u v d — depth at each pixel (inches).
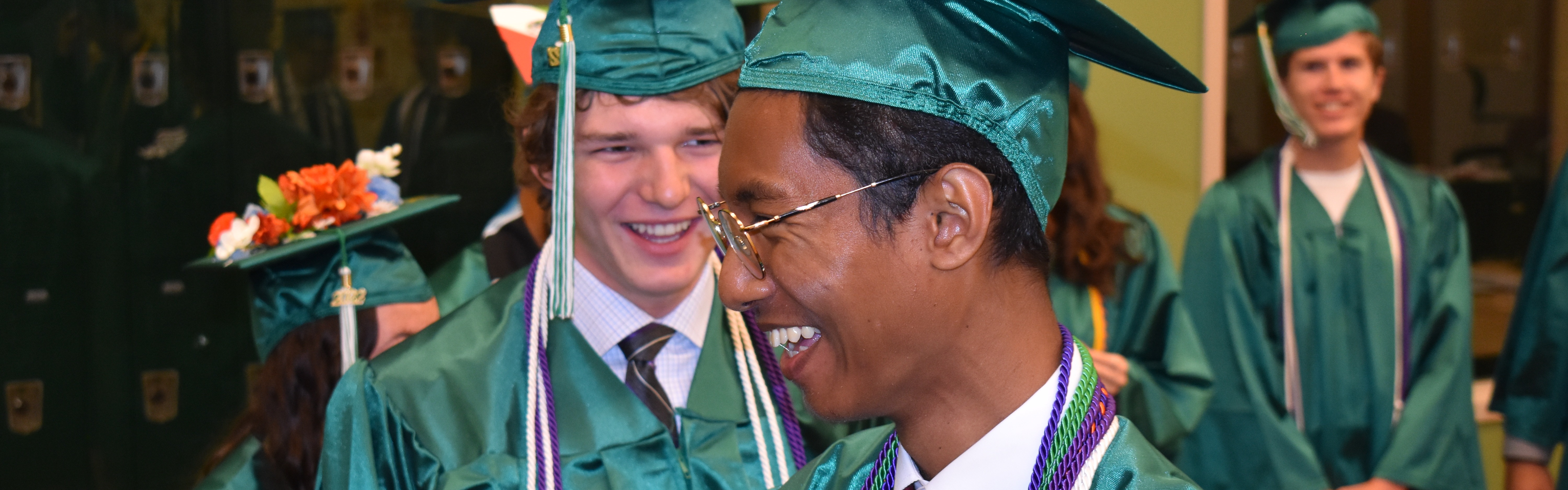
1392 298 110.5
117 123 124.5
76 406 126.4
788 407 53.1
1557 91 132.8
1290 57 113.3
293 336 68.6
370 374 49.3
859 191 27.8
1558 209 96.6
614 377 51.4
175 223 127.0
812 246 28.1
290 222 69.8
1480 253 134.1
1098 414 29.6
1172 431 90.9
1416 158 130.0
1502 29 130.3
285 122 127.7
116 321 126.6
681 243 50.6
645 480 49.8
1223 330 111.7
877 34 28.3
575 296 52.6
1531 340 97.9
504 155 132.7
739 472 50.7
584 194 50.0
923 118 27.8
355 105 128.8
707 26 48.9
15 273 123.1
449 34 130.0
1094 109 130.1
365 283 70.3
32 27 121.3
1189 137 129.3
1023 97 28.8
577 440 50.0
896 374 28.9
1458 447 107.7
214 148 126.7
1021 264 29.2
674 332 53.1
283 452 66.0
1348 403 110.2
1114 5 128.0
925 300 28.1
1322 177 114.3
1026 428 29.0
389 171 77.5
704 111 48.5
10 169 122.3
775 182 28.2
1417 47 128.1
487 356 51.1
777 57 28.8
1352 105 111.1
